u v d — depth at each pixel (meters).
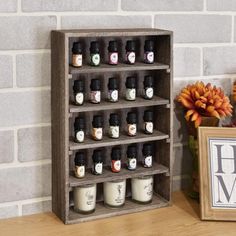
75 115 1.44
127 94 1.43
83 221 1.38
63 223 1.38
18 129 1.39
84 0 1.41
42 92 1.40
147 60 1.44
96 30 1.39
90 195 1.40
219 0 1.59
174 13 1.54
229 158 1.44
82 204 1.40
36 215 1.44
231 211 1.41
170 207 1.50
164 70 1.46
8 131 1.38
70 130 1.44
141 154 1.54
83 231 1.33
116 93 1.41
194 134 1.53
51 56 1.38
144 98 1.46
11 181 1.41
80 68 1.33
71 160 1.46
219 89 1.54
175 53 1.56
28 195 1.43
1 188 1.40
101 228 1.35
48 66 1.39
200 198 1.42
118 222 1.39
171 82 1.44
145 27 1.50
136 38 1.48
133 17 1.48
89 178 1.39
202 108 1.49
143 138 1.43
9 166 1.40
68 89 1.32
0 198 1.40
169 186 1.49
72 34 1.29
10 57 1.35
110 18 1.45
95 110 1.40
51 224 1.38
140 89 1.51
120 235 1.31
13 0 1.33
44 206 1.46
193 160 1.55
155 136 1.45
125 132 1.49
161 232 1.33
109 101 1.41
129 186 1.55
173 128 1.60
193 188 1.55
